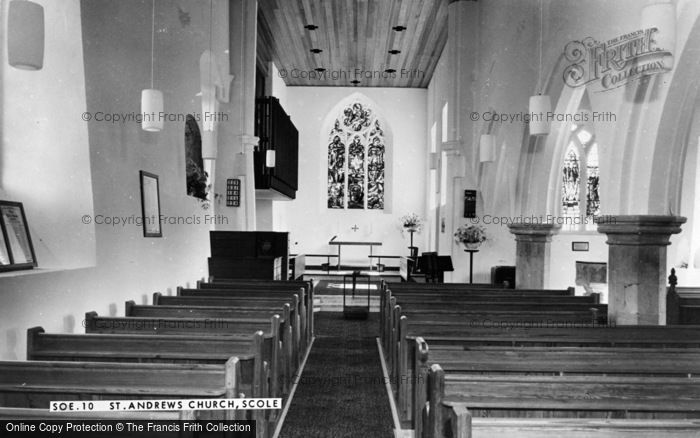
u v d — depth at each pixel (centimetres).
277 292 816
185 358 439
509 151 1143
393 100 2428
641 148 680
